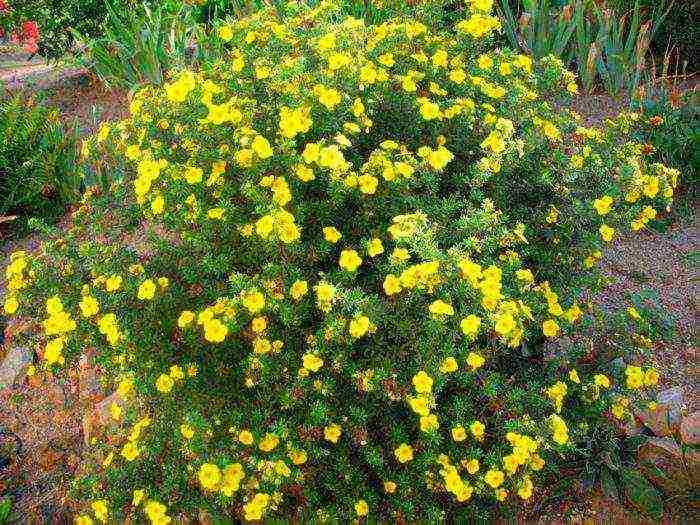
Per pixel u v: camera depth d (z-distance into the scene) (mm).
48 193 1710
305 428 923
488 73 1205
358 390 952
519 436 896
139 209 1165
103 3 2197
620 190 1125
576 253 1152
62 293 1054
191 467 938
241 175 1033
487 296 887
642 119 1642
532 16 1952
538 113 1215
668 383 1175
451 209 1028
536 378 1083
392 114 1149
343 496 949
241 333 985
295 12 1277
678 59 1990
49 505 1112
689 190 1588
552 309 1047
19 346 1361
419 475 946
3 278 1512
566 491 1034
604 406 1043
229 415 961
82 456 1186
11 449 1206
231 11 2373
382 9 1493
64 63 2346
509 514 1001
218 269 1006
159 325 1003
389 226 1022
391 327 938
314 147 970
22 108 1854
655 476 1028
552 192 1137
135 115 1164
